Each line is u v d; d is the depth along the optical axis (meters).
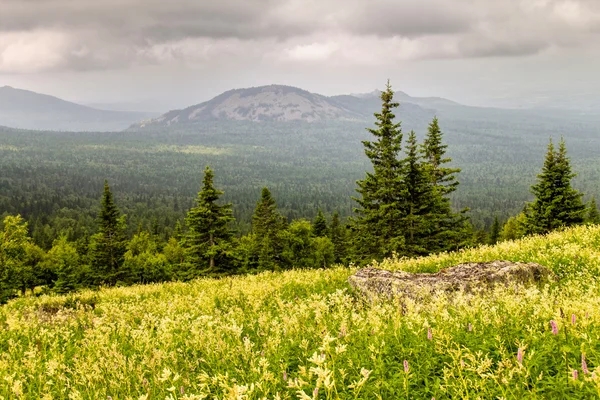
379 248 33.06
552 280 12.08
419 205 32.97
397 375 5.28
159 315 12.89
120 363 7.14
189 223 42.38
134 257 76.69
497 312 7.04
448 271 12.66
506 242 18.31
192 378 6.47
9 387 6.89
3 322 13.98
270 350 6.89
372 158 34.09
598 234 17.08
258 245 57.50
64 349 9.58
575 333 5.50
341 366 5.75
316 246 68.94
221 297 15.45
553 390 4.53
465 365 5.08
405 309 9.66
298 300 11.89
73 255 71.38
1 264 51.88
